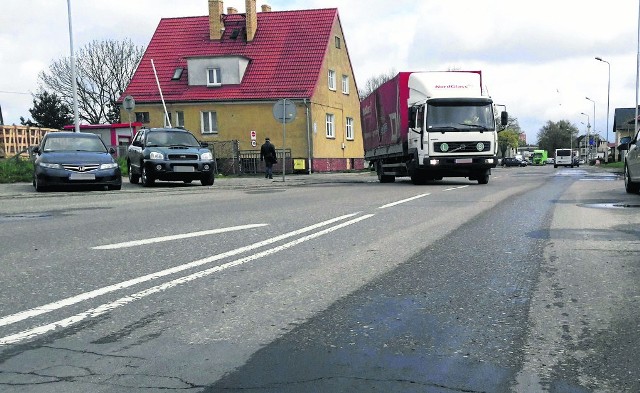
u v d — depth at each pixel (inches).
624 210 371.2
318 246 238.4
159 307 150.6
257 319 140.3
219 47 1540.4
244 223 314.8
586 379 103.7
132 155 749.9
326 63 1478.8
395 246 237.3
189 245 242.5
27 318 141.3
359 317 141.2
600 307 147.5
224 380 104.3
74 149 607.5
